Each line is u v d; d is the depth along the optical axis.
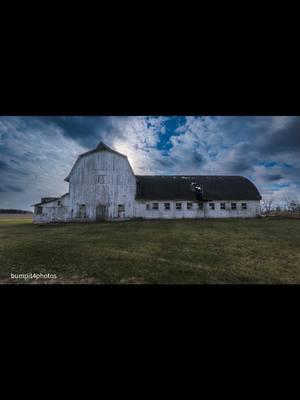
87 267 3.62
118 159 15.11
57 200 14.47
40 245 5.68
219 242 6.01
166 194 16.14
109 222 13.86
